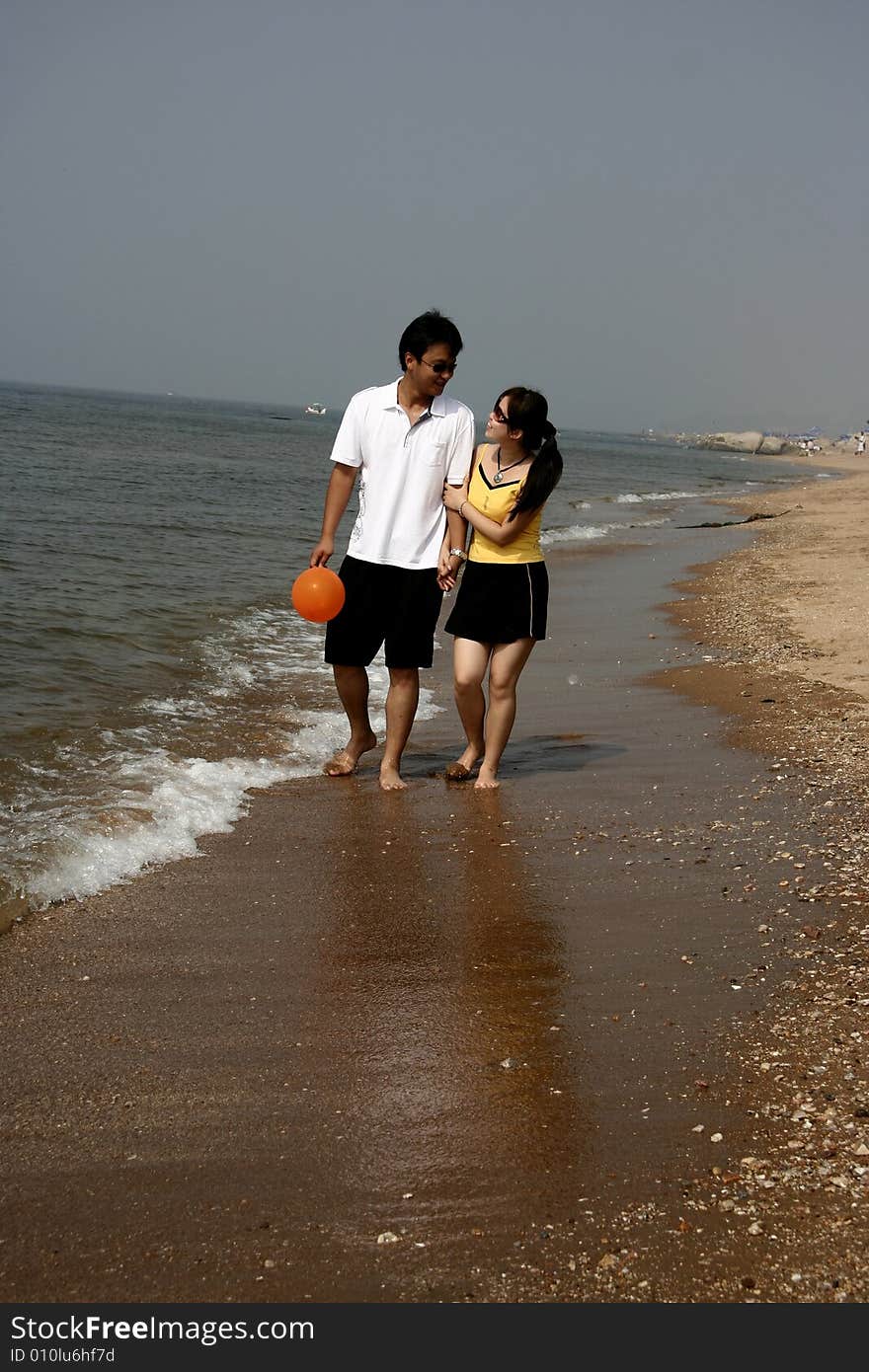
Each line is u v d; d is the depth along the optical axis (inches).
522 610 202.1
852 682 288.8
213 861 163.6
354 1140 97.9
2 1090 103.9
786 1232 86.1
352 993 124.6
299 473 1304.1
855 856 164.7
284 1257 83.9
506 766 221.9
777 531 816.9
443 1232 86.5
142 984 125.3
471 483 205.0
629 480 1784.0
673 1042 114.3
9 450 1128.8
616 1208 89.1
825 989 124.3
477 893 153.9
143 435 1882.4
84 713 236.7
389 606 204.2
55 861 154.9
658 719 258.8
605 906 149.6
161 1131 98.5
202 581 445.1
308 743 232.1
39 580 400.2
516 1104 103.6
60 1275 82.0
